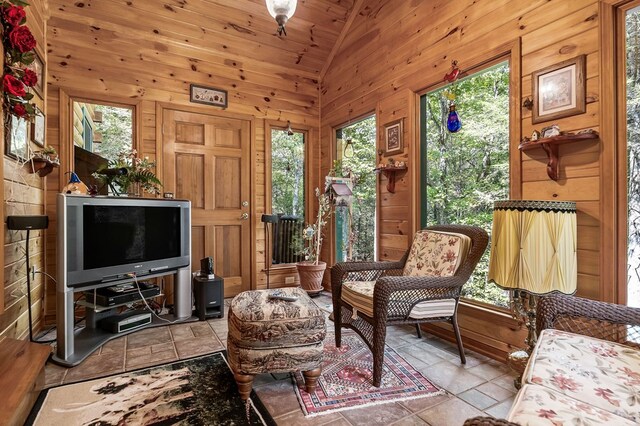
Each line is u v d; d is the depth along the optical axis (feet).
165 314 9.77
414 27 9.23
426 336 8.23
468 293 7.97
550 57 6.15
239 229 12.26
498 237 5.41
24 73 5.89
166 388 5.65
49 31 9.18
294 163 13.64
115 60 10.09
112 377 6.02
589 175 5.57
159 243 8.87
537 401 2.86
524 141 6.21
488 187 7.70
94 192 7.89
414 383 5.89
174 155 11.06
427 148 9.27
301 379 6.00
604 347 3.68
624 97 5.30
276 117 12.97
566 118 5.90
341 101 12.53
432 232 7.71
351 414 4.99
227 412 4.99
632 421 2.66
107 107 10.55
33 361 5.33
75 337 7.75
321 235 13.42
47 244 9.08
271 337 5.29
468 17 7.73
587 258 5.58
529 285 4.99
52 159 7.94
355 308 6.71
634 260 5.27
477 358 6.97
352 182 12.34
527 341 5.61
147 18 10.25
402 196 9.51
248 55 12.26
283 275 13.11
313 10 11.46
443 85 8.53
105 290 8.23
